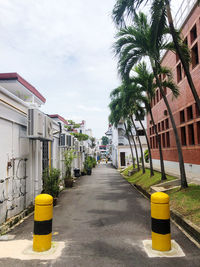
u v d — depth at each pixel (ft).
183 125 49.34
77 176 70.79
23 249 13.51
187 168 47.70
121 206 26.96
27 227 18.67
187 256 12.57
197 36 39.55
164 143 69.05
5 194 19.25
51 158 40.81
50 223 13.64
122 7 22.02
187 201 23.35
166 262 11.83
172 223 19.69
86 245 14.24
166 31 28.48
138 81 41.45
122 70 32.30
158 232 13.37
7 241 15.08
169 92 59.52
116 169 124.77
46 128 27.50
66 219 20.98
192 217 18.80
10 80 32.09
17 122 22.21
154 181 40.73
